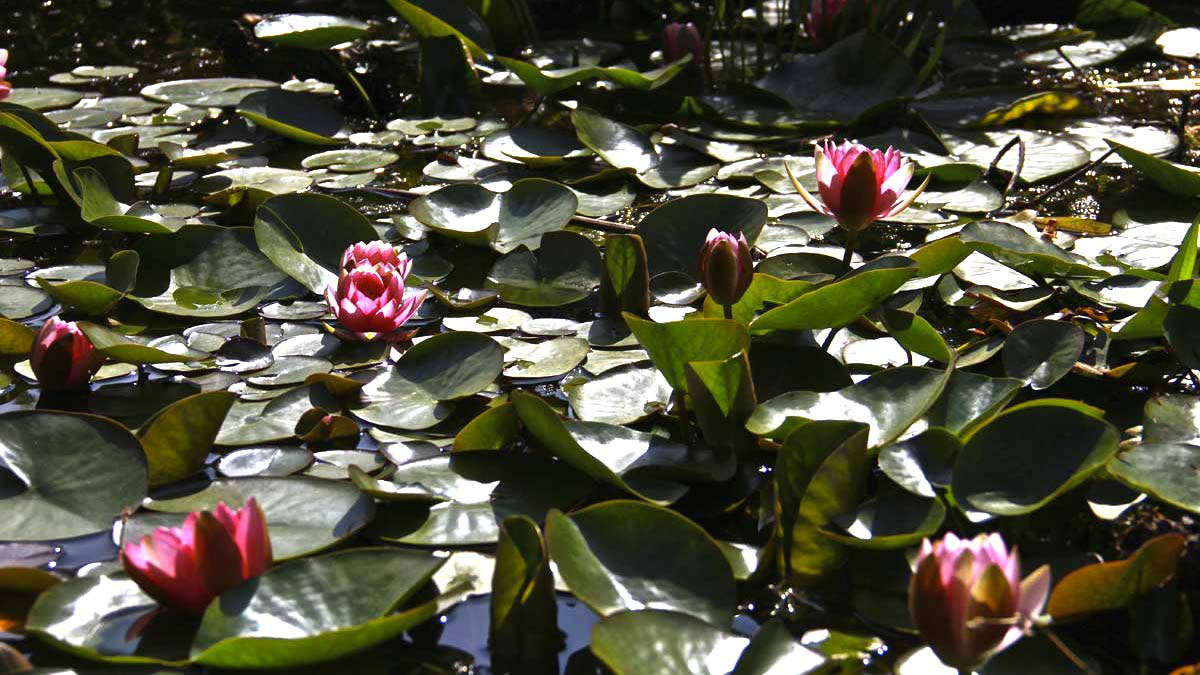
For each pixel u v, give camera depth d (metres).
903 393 1.89
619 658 1.64
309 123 3.03
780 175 2.61
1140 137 2.85
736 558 1.78
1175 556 1.69
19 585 1.73
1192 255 2.05
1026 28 3.98
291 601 1.68
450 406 2.00
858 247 2.38
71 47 3.78
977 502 1.76
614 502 1.78
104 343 2.04
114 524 1.80
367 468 1.90
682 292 2.22
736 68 3.63
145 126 3.04
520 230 2.40
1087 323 2.14
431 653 1.69
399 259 2.17
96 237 2.44
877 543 1.73
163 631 1.69
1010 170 2.66
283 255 2.26
